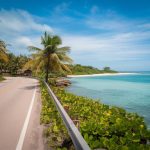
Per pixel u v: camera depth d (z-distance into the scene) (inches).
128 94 909.2
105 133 224.1
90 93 938.1
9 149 191.2
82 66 6432.1
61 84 1256.2
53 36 965.2
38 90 768.3
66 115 210.1
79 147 137.3
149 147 185.3
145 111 526.9
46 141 213.8
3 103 449.4
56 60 935.7
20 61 3196.4
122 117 308.2
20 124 274.1
